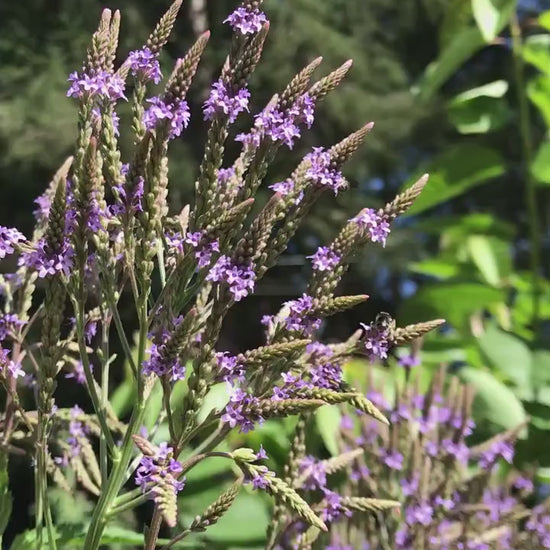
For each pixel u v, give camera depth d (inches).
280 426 36.5
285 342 23.5
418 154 184.5
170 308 23.5
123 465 23.7
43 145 120.3
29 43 134.3
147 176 23.3
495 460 30.4
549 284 45.4
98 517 23.7
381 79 159.0
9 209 128.6
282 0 147.6
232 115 23.5
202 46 23.3
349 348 24.3
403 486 29.5
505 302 46.8
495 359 40.0
